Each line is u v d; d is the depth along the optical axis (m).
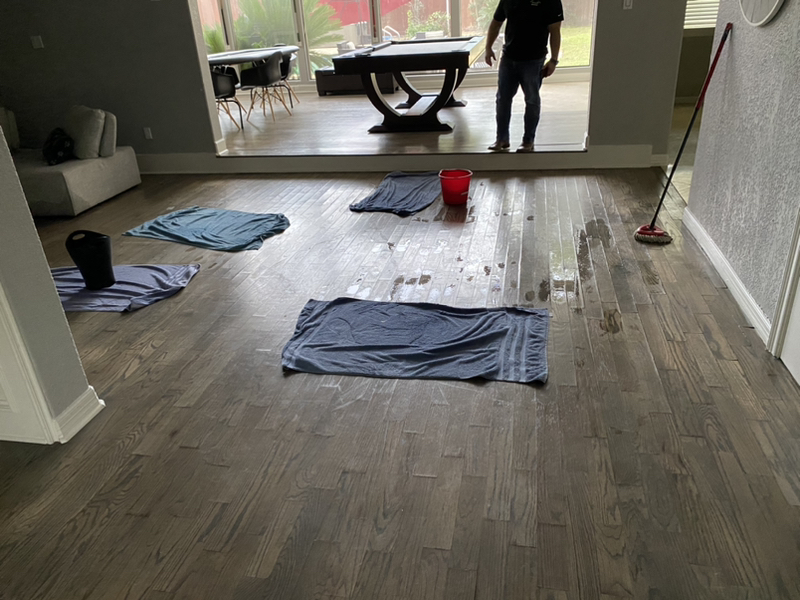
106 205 4.94
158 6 5.20
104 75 5.53
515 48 4.79
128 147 5.34
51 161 4.68
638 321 2.76
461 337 2.68
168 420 2.25
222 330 2.88
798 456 1.92
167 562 1.66
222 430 2.18
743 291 2.79
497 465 1.95
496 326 2.76
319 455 2.04
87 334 2.90
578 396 2.27
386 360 2.55
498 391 2.32
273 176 5.54
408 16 8.73
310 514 1.80
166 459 2.05
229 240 3.97
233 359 2.63
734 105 3.00
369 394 2.34
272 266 3.57
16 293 1.97
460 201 4.41
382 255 3.64
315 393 2.37
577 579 1.55
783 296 2.34
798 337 2.25
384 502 1.83
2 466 2.06
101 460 2.07
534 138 5.21
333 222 4.24
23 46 5.48
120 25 5.31
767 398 2.20
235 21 9.07
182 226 4.26
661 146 5.03
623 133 5.02
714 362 2.42
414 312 2.93
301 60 9.14
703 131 3.50
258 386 2.43
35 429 2.15
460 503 1.81
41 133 5.83
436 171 5.32
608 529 1.70
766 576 1.54
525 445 2.03
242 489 1.90
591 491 1.83
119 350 2.75
